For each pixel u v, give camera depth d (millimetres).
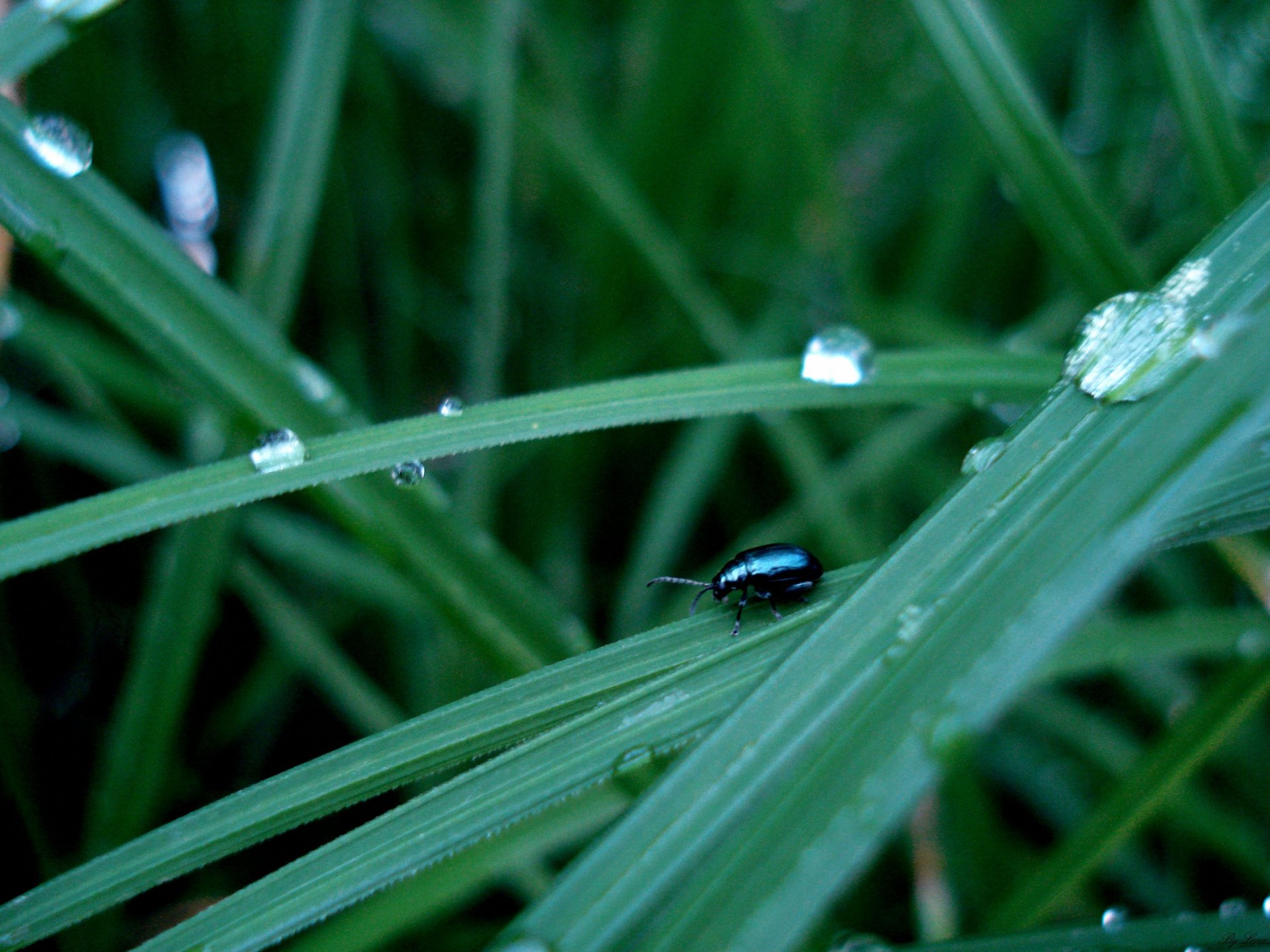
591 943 89
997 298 169
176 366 105
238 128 154
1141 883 121
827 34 157
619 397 103
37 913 97
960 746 90
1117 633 114
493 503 138
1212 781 125
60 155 102
